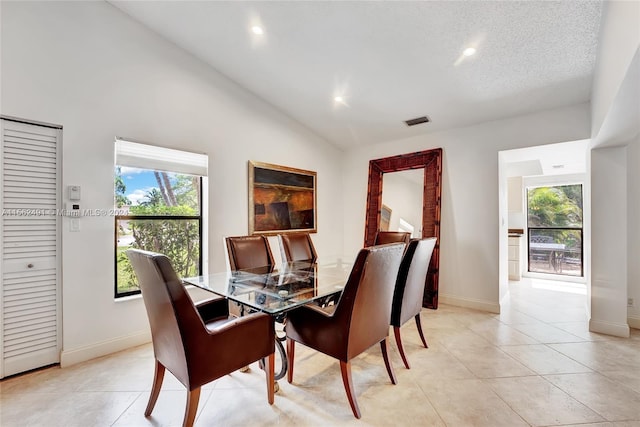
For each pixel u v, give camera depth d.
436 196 3.78
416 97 3.21
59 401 1.76
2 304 1.98
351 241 4.80
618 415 1.60
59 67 2.19
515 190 5.48
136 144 2.58
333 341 1.66
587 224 3.14
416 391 1.84
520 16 2.05
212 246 3.12
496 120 3.40
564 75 2.56
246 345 1.58
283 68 3.05
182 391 1.87
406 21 2.23
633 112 1.86
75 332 2.25
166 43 2.79
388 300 1.90
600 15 1.95
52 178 2.17
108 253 2.41
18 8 2.03
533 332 2.77
